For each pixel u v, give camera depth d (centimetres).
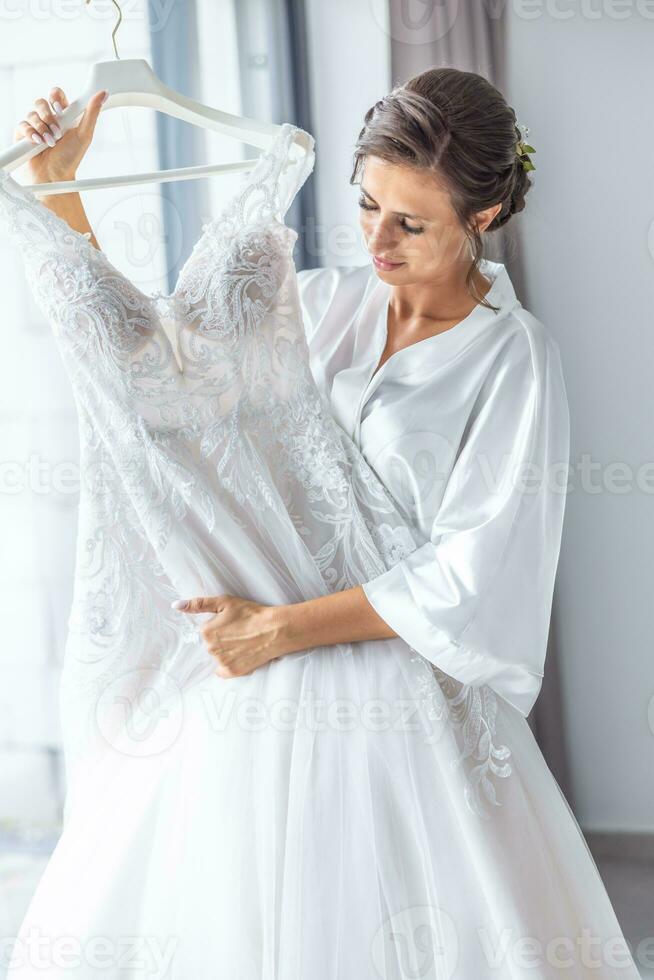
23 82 199
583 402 193
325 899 106
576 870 118
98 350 114
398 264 117
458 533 116
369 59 196
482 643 112
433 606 112
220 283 118
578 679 198
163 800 117
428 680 116
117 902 113
